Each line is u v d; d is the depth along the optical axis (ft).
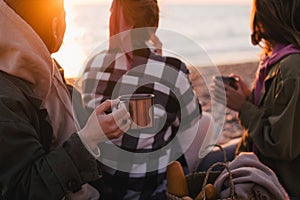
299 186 9.14
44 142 5.90
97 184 6.84
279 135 8.91
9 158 5.40
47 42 6.23
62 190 5.47
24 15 6.01
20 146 5.41
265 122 9.25
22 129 5.41
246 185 6.63
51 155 5.52
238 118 9.87
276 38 9.49
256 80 9.87
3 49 5.66
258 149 9.41
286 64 8.96
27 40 5.72
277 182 6.84
